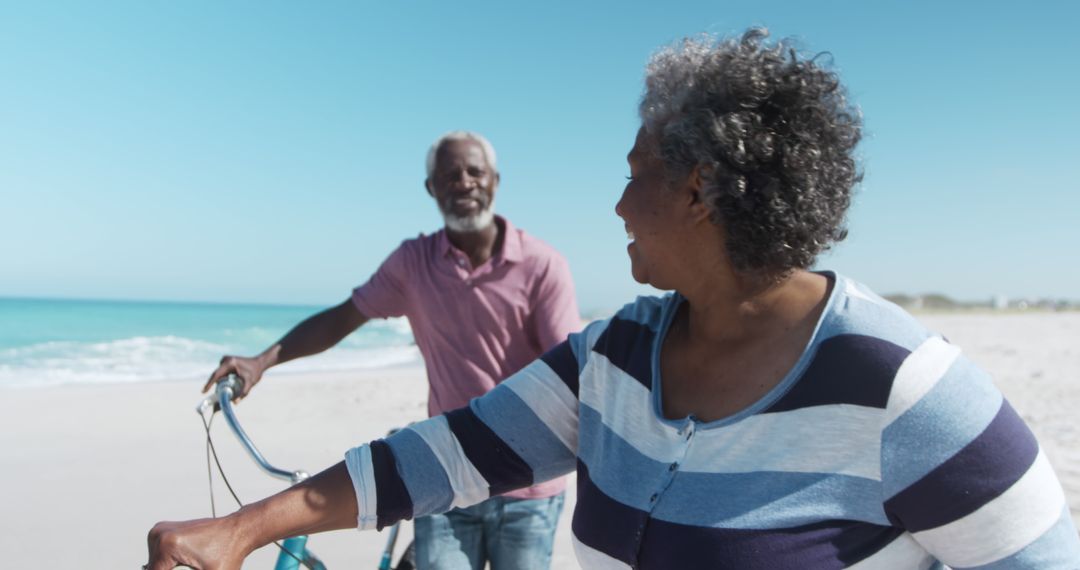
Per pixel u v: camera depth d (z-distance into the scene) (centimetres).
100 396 1112
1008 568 111
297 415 967
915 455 112
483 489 154
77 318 5178
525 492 281
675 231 128
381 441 153
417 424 158
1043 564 110
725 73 121
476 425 154
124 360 2156
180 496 595
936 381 113
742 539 117
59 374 1664
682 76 127
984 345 2142
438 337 303
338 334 308
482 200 298
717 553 118
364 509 145
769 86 118
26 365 1920
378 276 314
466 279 295
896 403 112
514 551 282
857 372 115
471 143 302
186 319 5472
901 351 115
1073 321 4253
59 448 756
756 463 118
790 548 115
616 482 133
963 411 112
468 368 300
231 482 636
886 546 117
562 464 157
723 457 121
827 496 115
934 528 114
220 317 6072
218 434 837
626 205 134
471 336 298
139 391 1180
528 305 297
